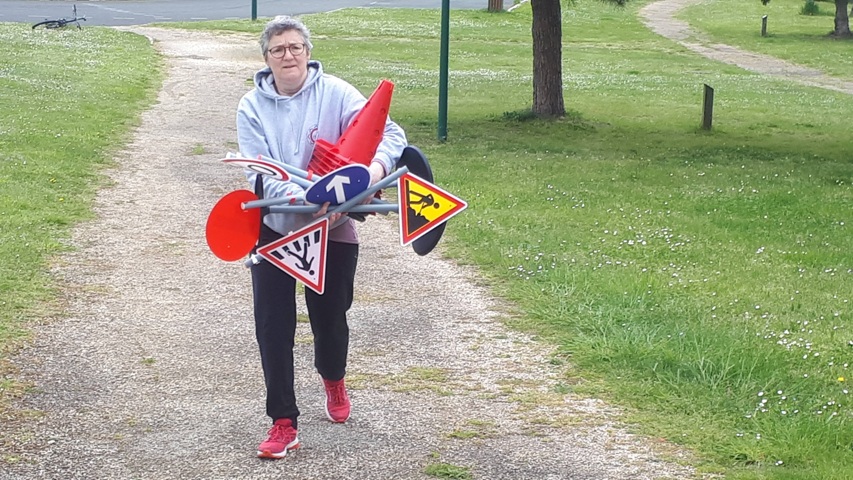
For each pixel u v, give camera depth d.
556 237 9.04
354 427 4.95
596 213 10.22
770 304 7.11
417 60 30.03
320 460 4.57
